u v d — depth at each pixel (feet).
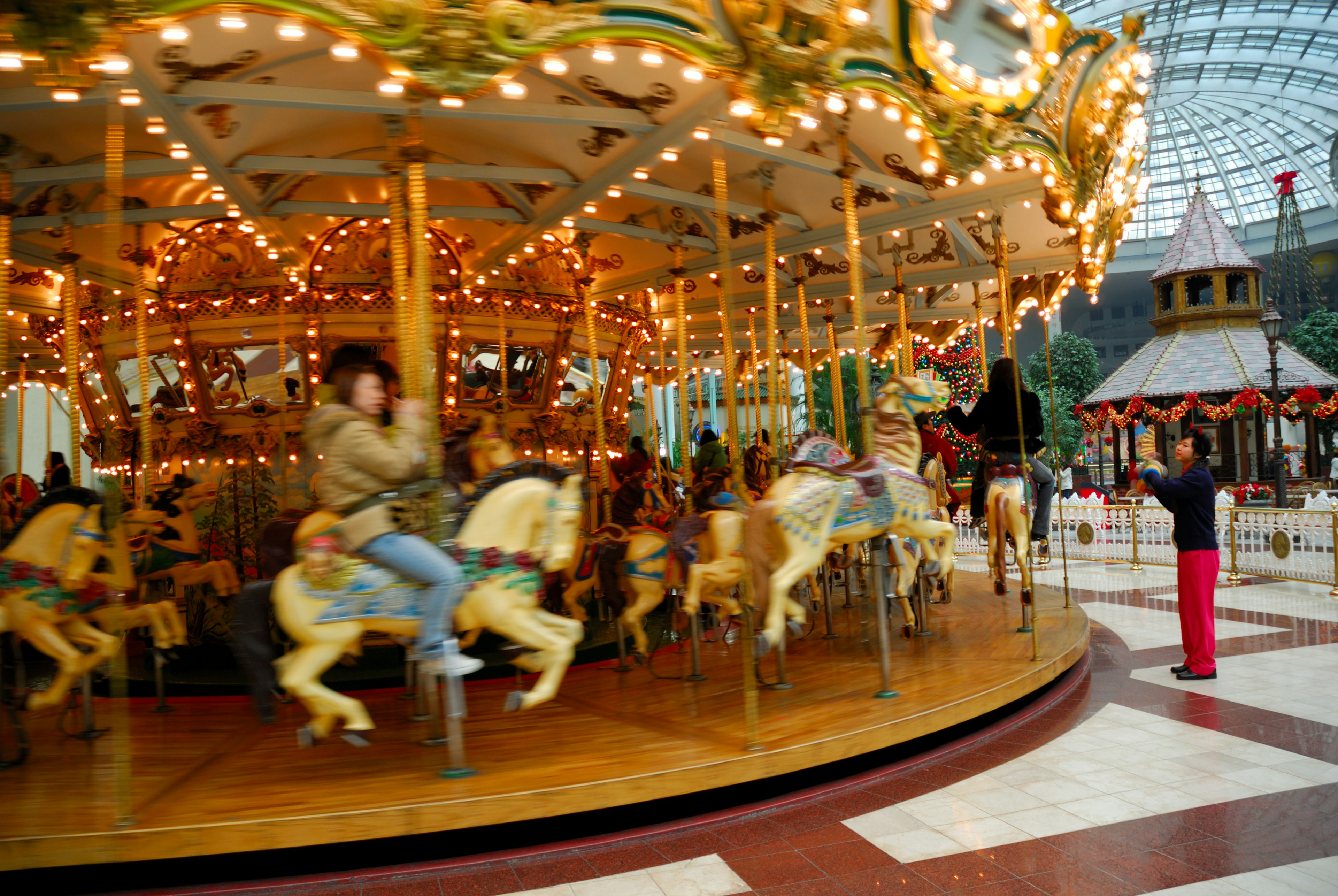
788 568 19.06
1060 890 11.37
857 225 24.07
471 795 13.10
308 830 12.35
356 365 14.32
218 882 12.70
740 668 22.82
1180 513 22.80
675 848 13.42
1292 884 11.28
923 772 16.51
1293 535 38.58
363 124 20.57
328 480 13.76
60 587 16.85
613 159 20.88
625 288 33.37
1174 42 139.44
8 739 18.01
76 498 17.33
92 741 17.78
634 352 36.11
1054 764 16.53
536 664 15.28
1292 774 15.42
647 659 23.62
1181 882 11.44
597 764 14.51
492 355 29.60
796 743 15.25
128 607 21.15
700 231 28.09
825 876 12.12
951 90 18.76
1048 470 28.55
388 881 12.53
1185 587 22.72
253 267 27.55
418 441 14.12
